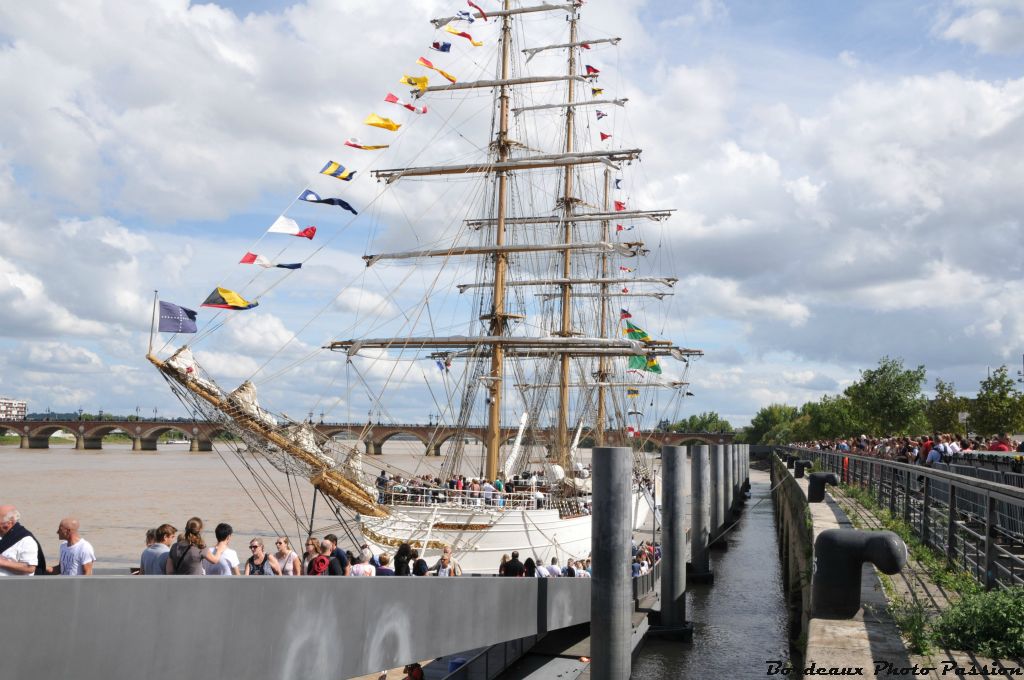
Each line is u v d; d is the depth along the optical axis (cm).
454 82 5381
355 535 4272
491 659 2283
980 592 1514
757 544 5775
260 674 1130
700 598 3762
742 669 2588
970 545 1836
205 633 1052
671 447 2942
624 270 9494
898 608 1473
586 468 7075
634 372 8825
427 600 1555
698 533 4084
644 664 2645
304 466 3609
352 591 1320
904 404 10519
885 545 1430
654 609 3003
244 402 3447
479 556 3834
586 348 6706
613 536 2002
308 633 1220
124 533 5788
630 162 5306
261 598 1133
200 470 13400
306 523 6450
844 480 4694
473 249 5397
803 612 2411
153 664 989
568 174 7531
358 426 9225
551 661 2394
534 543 4019
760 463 18512
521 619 1969
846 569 1465
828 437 15000
